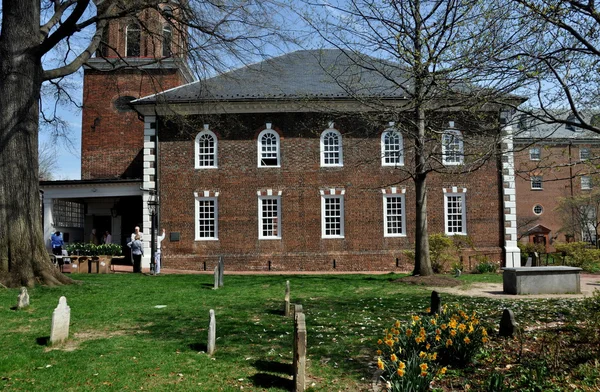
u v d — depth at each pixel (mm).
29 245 17469
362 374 8547
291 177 30375
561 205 50562
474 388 7426
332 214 30516
